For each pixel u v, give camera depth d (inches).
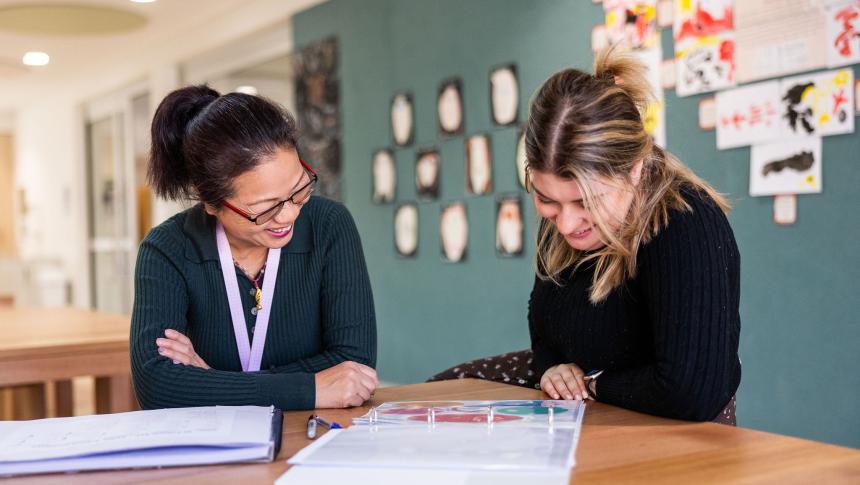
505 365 73.3
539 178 52.1
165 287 64.9
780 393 121.8
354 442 44.7
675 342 51.9
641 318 58.4
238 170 56.8
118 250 350.6
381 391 64.4
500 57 169.0
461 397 60.6
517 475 37.6
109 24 249.6
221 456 42.8
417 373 196.4
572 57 153.0
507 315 170.9
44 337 116.3
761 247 123.2
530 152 52.1
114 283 356.2
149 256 65.9
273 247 61.7
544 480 36.8
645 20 137.8
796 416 119.9
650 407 52.5
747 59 123.0
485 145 173.2
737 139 124.8
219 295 66.3
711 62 127.7
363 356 66.9
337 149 216.8
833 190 114.0
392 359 203.9
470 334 180.5
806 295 117.9
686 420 50.9
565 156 50.1
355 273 69.1
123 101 335.6
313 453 42.6
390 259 202.7
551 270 62.7
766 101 120.9
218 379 58.1
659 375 52.0
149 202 323.6
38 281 374.3
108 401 121.7
